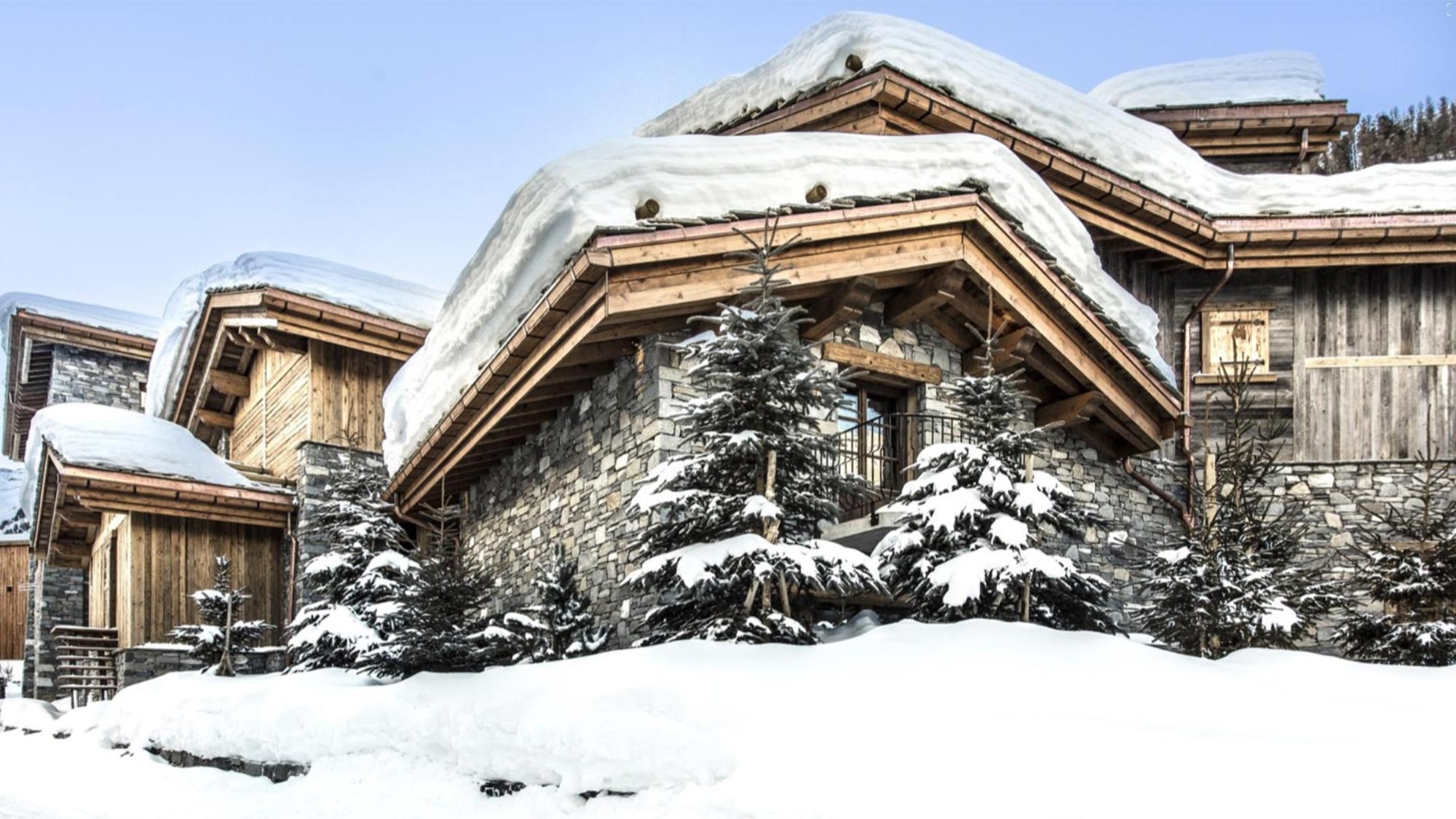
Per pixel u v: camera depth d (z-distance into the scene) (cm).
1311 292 1365
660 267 782
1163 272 1390
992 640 589
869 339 967
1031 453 758
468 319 1004
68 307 2280
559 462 1039
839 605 927
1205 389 1352
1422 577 975
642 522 862
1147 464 1227
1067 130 1305
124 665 1334
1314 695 520
